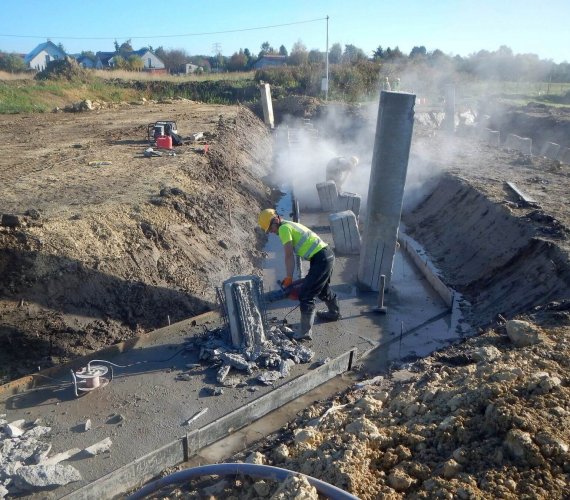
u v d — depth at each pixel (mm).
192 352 6887
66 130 18578
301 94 38250
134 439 5285
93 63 87188
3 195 9773
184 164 12914
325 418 5348
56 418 5586
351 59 51594
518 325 6238
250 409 5750
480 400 4500
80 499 4523
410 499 3787
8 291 6828
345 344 7383
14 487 4562
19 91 27234
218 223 10508
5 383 6094
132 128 18969
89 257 7551
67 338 6781
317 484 3783
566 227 8805
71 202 9297
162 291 7965
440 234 11812
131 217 8852
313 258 6945
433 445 4289
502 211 10148
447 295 8742
